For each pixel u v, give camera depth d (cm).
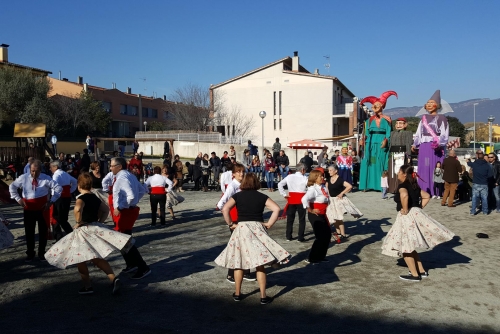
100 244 543
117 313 500
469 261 722
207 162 2119
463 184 1495
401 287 589
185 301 538
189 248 822
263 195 541
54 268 690
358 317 485
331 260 734
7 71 3794
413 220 610
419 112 1567
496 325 464
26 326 464
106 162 1997
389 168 1681
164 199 1075
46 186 736
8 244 662
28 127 2391
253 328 455
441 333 444
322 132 4334
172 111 5116
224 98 4672
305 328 455
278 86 4478
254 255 506
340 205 873
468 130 7306
